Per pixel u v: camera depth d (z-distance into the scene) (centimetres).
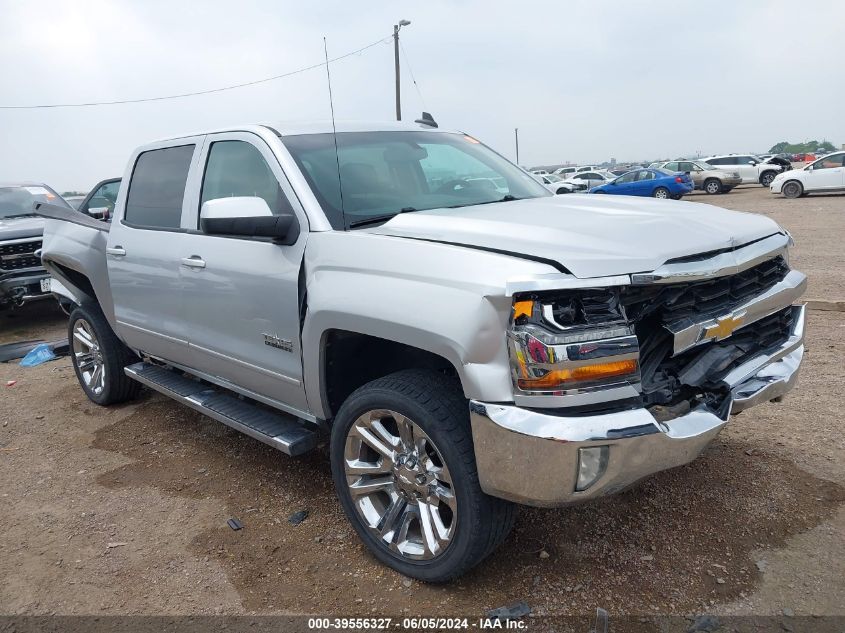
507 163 437
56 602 297
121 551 334
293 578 304
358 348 325
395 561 296
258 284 340
